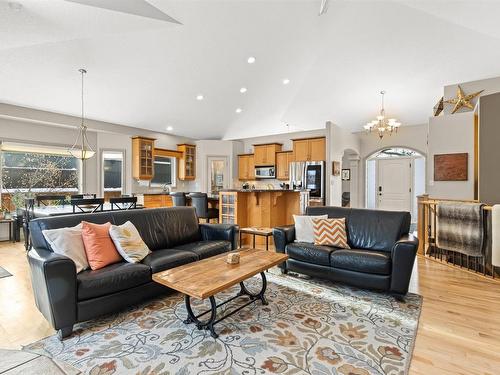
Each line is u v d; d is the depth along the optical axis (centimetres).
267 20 413
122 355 184
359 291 294
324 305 259
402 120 712
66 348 192
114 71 468
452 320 233
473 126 478
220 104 654
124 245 266
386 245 316
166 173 823
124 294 237
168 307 256
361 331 214
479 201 390
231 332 212
